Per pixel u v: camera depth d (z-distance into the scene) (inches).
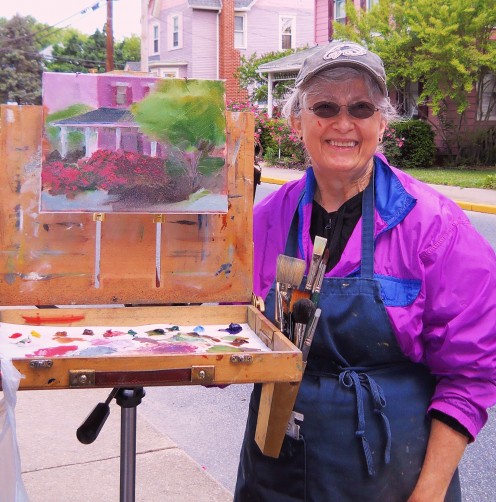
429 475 65.6
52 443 142.0
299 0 1315.2
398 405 67.2
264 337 67.7
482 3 710.5
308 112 70.1
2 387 54.9
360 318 66.9
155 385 58.2
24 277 72.4
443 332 65.3
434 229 66.2
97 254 73.4
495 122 805.2
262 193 545.0
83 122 69.7
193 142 71.0
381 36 786.2
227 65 1290.6
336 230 70.9
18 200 71.7
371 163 71.8
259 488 71.8
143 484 127.8
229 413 168.9
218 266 74.7
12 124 70.7
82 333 70.6
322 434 68.0
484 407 65.1
